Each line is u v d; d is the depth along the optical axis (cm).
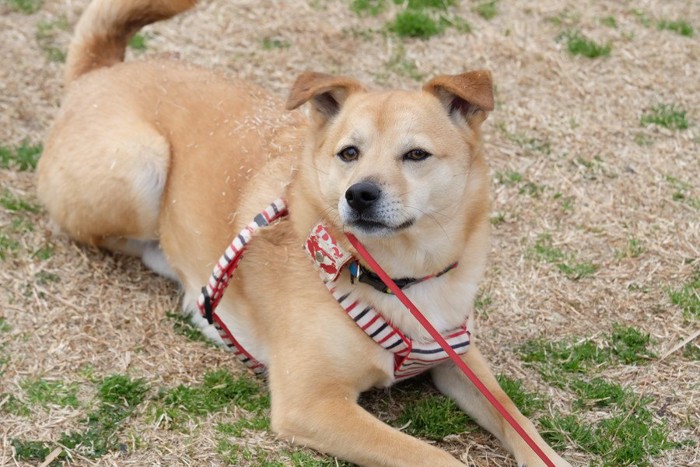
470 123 225
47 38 293
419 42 298
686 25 304
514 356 239
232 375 234
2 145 268
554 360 239
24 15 299
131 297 244
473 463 224
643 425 229
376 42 297
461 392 230
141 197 242
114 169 241
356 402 228
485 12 307
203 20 300
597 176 270
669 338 242
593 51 296
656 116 282
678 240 258
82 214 245
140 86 247
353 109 224
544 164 272
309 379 223
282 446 224
